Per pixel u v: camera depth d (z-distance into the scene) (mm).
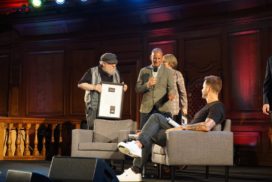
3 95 10625
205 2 8258
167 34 8953
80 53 9930
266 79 4164
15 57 10523
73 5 9523
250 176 5223
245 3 7949
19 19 10125
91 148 5066
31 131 8133
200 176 5062
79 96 9828
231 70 8148
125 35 9461
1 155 7125
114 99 5492
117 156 5055
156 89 5141
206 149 4031
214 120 4086
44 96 10188
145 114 5172
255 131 7738
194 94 8539
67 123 7891
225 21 8258
